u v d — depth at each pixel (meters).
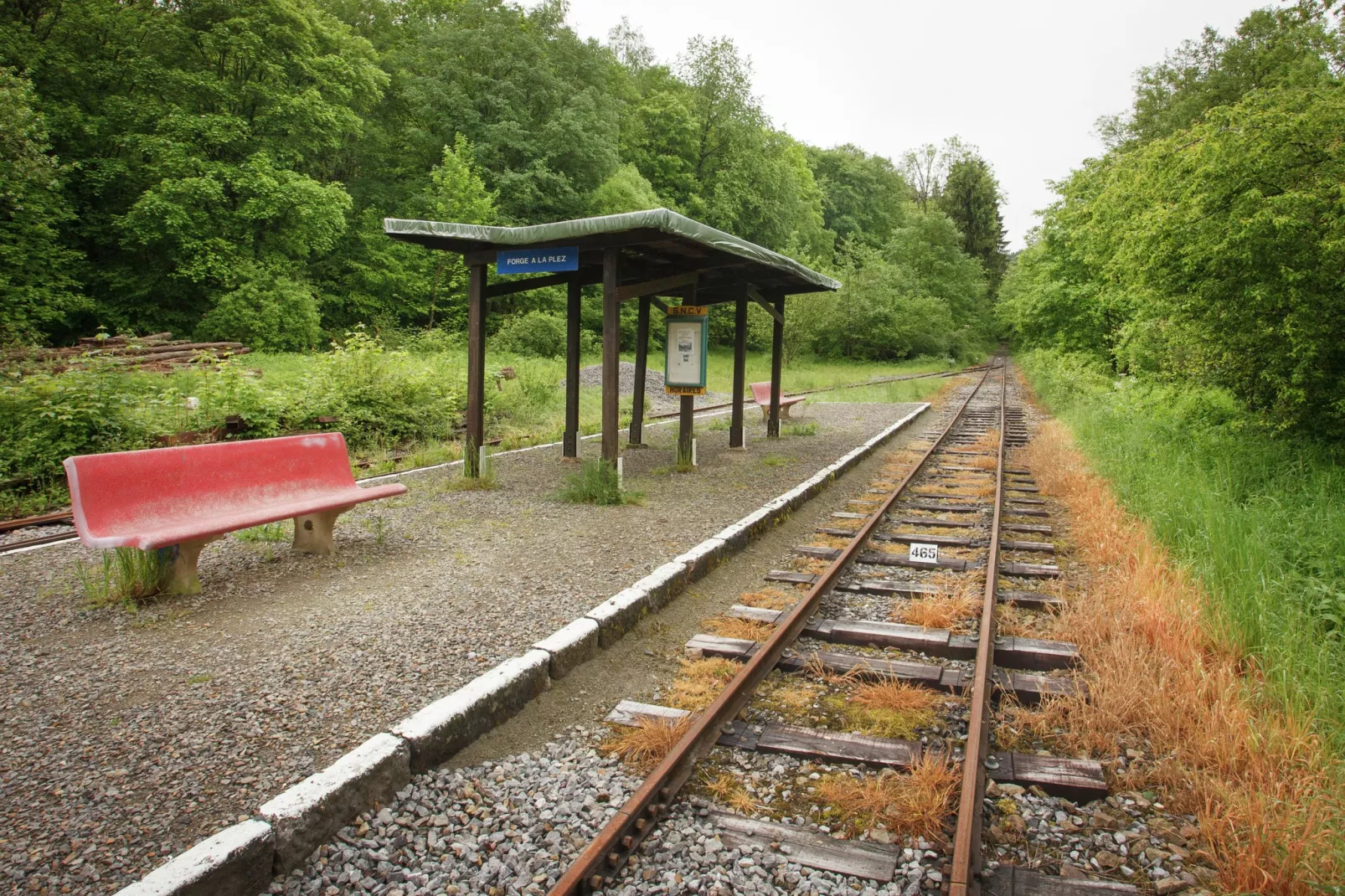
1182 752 3.38
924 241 60.69
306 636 4.42
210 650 4.21
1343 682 3.89
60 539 6.78
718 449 13.07
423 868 2.65
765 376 34.84
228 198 28.25
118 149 27.50
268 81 29.08
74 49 27.61
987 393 28.62
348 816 2.86
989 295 73.62
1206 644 4.45
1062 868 2.74
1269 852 2.67
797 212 55.75
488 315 37.72
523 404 16.12
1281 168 8.53
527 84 40.81
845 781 3.25
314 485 6.24
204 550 6.36
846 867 2.71
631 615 4.91
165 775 2.97
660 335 43.47
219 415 10.72
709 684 4.18
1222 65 35.31
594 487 8.34
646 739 3.49
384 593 5.24
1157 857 2.79
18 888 2.34
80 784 2.90
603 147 40.50
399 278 34.91
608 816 2.95
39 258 24.20
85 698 3.61
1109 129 35.91
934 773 3.20
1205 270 9.21
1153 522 7.11
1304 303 8.38
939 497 9.52
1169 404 12.63
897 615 5.29
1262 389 10.18
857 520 8.23
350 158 38.47
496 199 38.16
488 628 4.56
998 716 3.88
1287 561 6.11
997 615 5.21
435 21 44.03
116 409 9.66
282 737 3.27
